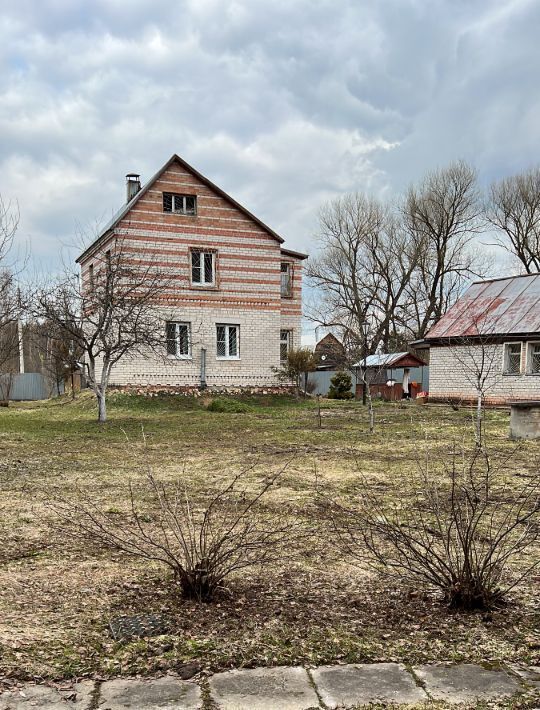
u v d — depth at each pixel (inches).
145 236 960.3
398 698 105.0
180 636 127.6
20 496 277.0
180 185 981.8
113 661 116.3
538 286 919.0
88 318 709.3
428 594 153.6
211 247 1003.9
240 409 843.4
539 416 496.1
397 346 1707.7
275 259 1045.2
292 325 1158.3
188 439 518.6
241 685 108.8
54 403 1062.4
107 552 187.9
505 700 104.3
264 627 132.5
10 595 151.6
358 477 324.5
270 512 240.8
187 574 149.5
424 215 1657.2
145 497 273.6
